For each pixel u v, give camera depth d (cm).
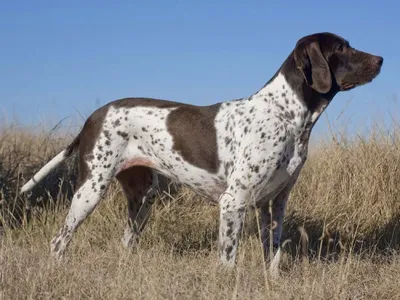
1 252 527
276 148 543
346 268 532
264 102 559
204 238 684
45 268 501
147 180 639
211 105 586
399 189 776
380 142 829
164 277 496
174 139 578
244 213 549
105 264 544
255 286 490
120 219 700
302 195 801
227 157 559
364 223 736
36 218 712
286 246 646
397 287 513
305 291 482
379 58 559
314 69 542
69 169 795
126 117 593
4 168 797
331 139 850
